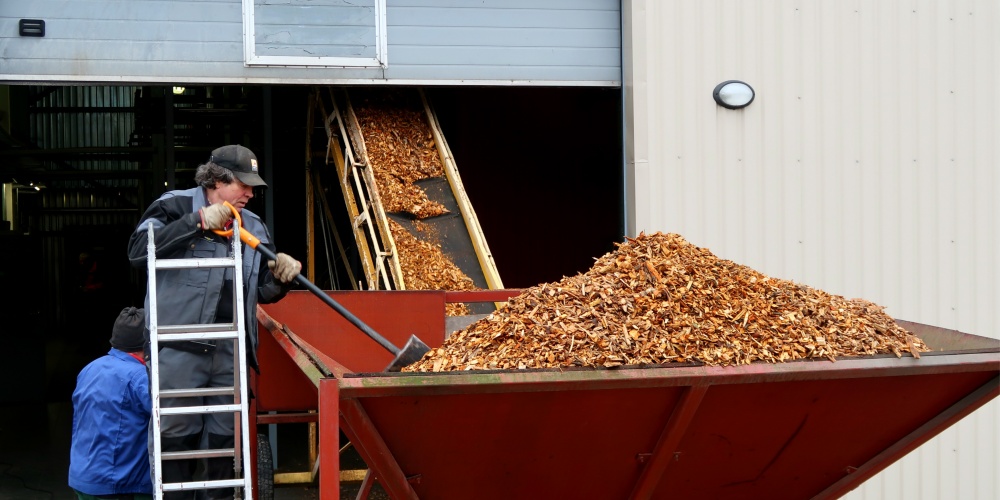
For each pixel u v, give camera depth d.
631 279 3.37
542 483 3.10
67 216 15.15
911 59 6.36
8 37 5.86
